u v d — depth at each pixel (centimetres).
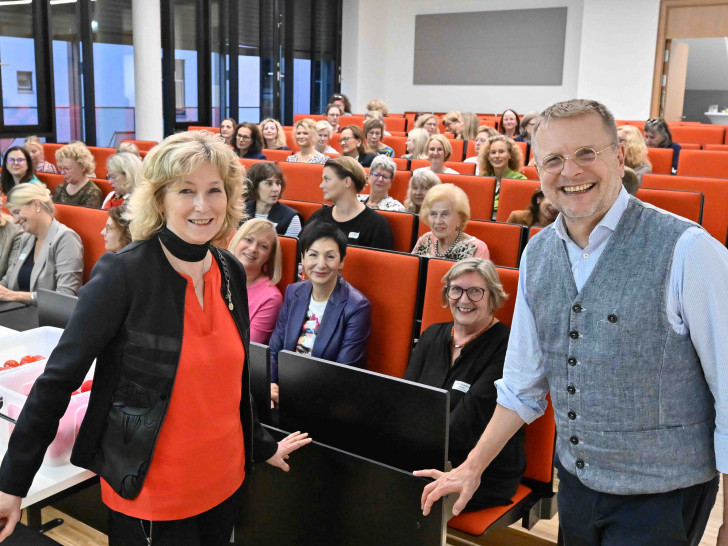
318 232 242
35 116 815
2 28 763
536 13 1312
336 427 175
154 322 121
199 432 127
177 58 1011
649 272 119
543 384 144
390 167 429
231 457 135
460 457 198
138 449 122
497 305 209
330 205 385
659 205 420
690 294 115
